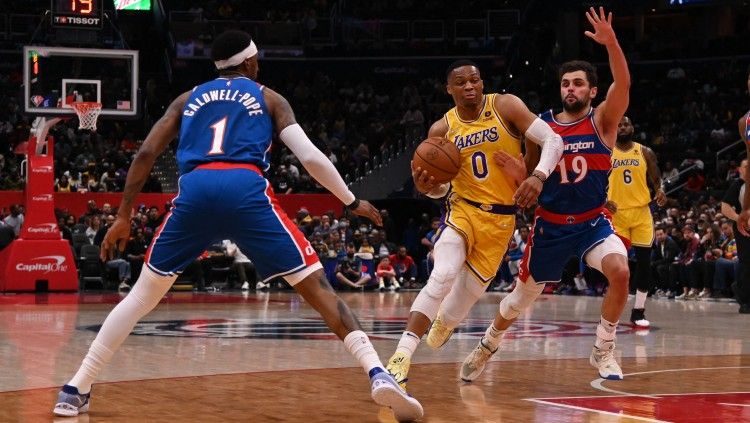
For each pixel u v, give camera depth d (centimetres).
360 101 3050
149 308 471
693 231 1681
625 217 1027
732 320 1150
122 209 462
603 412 477
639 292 1044
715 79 2914
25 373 614
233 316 1160
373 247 2019
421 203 2356
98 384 564
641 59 3122
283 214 454
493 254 571
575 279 1827
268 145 466
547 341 868
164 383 570
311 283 450
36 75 1703
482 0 3234
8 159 2481
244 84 471
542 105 2953
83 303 1402
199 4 3294
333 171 452
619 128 1017
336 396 523
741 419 454
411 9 3241
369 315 1205
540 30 3231
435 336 599
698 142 2591
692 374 639
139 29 3372
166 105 3017
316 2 3328
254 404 495
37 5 3173
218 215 448
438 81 3119
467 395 539
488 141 562
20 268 1712
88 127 1722
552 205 599
